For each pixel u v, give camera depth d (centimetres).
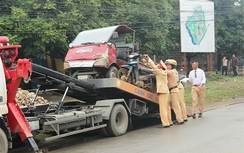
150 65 1082
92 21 1842
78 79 979
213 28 3075
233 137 823
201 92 1241
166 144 795
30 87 1047
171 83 1124
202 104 1248
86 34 1059
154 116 1233
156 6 2370
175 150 728
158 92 1066
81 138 995
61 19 1681
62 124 815
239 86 2469
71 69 1006
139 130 1062
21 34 1620
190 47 2877
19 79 689
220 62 3619
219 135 858
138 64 1117
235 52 3678
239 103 1638
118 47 1082
